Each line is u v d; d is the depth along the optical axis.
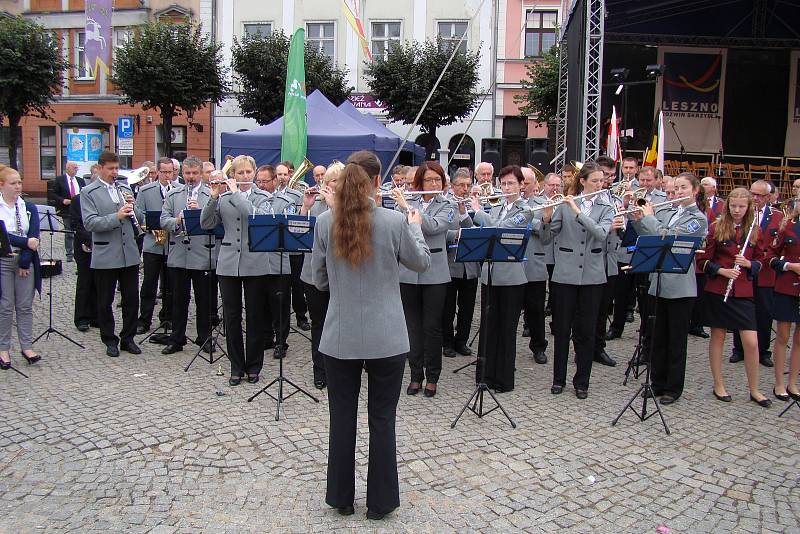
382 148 12.31
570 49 13.40
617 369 6.84
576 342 5.89
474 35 23.16
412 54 19.02
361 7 23.58
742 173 16.39
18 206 6.43
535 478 4.30
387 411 3.67
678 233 5.64
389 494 3.69
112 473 4.24
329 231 3.57
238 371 6.00
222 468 4.34
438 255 5.78
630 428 5.19
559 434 5.04
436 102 18.50
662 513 3.90
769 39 15.41
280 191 6.93
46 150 27.02
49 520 3.68
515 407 5.62
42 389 5.77
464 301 7.25
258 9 24.16
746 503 4.04
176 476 4.22
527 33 22.95
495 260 5.21
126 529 3.60
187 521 3.69
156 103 20.23
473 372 6.67
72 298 9.69
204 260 6.82
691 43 15.68
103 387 5.86
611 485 4.24
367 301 3.51
